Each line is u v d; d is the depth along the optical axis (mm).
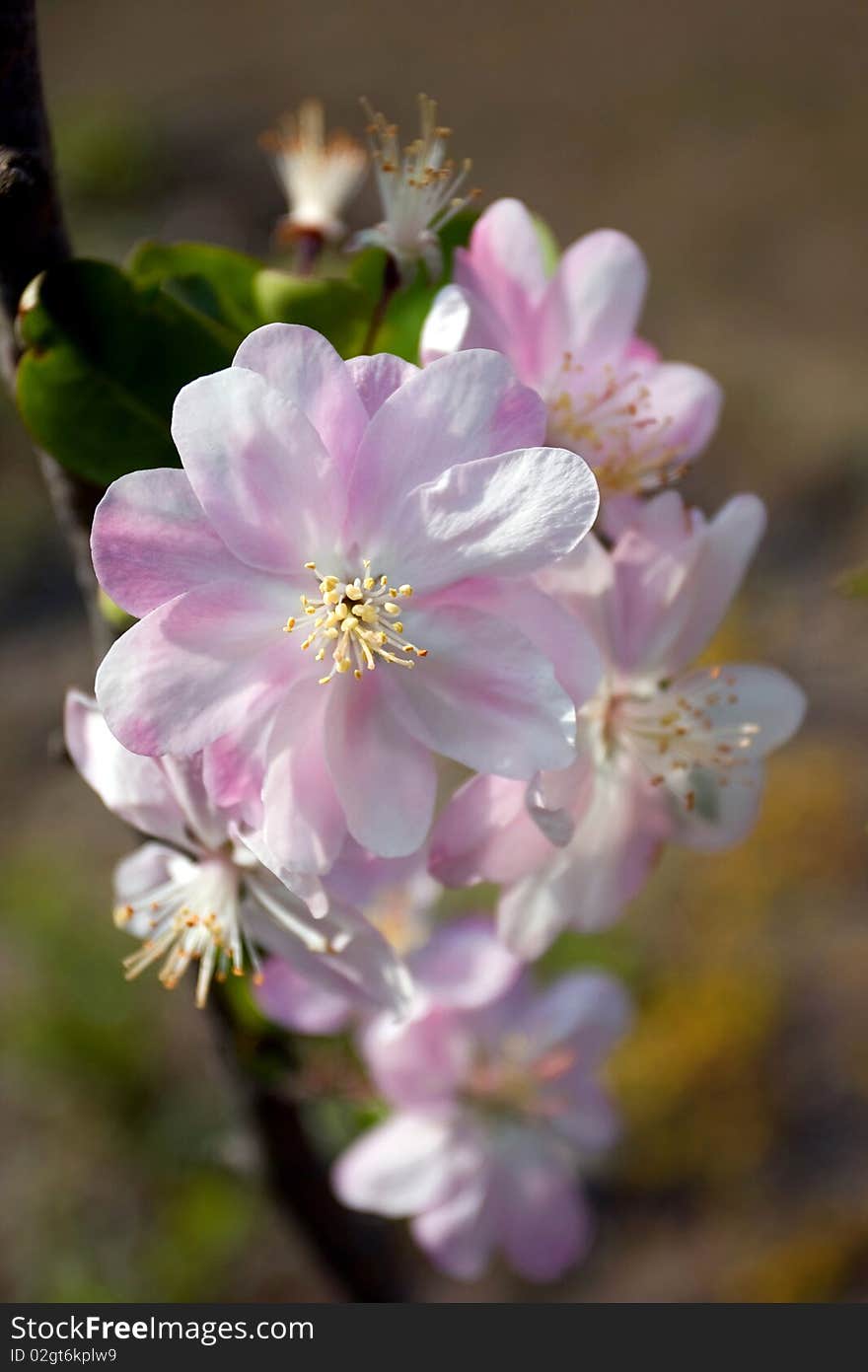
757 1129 745
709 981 792
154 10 1912
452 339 265
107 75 1729
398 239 284
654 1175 735
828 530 1048
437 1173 391
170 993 809
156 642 257
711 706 298
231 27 1860
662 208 1504
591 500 256
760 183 1524
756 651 946
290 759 262
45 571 1074
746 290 1361
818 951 809
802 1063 766
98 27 1875
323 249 324
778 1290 676
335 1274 392
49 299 280
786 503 1074
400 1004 278
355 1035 376
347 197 328
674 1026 774
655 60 1775
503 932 287
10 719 972
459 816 272
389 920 341
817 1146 740
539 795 261
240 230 1413
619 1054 766
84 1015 777
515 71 1781
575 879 289
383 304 286
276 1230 714
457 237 299
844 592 305
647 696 292
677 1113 750
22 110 276
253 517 258
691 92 1706
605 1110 422
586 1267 700
